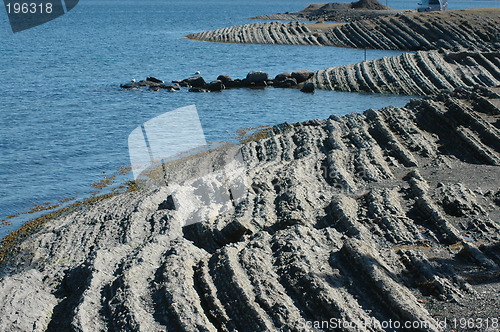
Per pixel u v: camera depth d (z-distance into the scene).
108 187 21.69
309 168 18.72
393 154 19.53
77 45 77.12
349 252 11.10
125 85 44.72
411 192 15.47
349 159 19.05
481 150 18.64
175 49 70.88
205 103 38.62
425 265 11.12
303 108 36.75
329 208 14.71
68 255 14.60
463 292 10.33
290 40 73.81
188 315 9.80
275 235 12.75
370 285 10.27
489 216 13.64
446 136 20.81
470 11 66.69
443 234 12.91
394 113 23.09
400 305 9.53
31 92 42.59
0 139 28.97
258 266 11.11
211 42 77.75
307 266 10.93
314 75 45.88
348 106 36.97
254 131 29.70
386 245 12.60
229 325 9.81
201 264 11.54
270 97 40.69
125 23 124.31
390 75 42.09
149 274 11.29
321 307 9.80
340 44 69.88
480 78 39.59
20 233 17.36
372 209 14.34
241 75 51.75
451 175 16.91
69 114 35.12
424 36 63.06
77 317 10.03
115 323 9.84
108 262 12.06
